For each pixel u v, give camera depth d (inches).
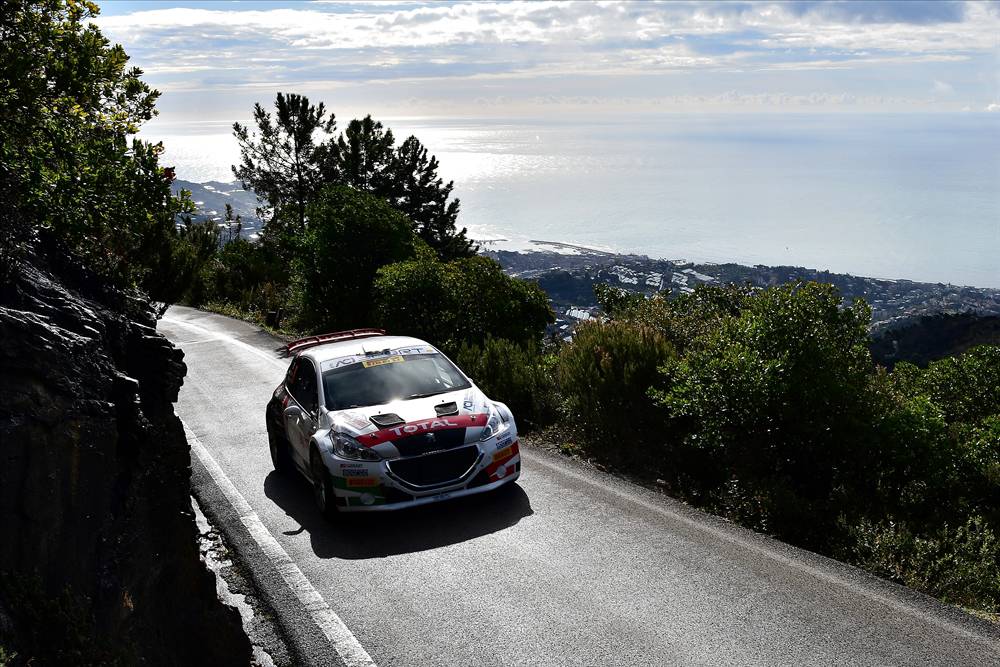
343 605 235.6
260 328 974.4
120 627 144.7
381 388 330.0
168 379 197.5
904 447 320.8
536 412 454.3
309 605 236.5
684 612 217.9
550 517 295.9
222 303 1300.4
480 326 684.7
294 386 368.2
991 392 434.3
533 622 217.5
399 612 228.7
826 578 236.2
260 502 335.0
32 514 129.7
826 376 330.6
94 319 174.2
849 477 323.0
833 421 331.9
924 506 307.0
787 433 340.5
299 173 1733.5
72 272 199.5
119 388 165.8
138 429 166.9
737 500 311.0
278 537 293.3
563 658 198.4
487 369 513.7
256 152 1722.4
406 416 305.6
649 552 259.9
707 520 288.8
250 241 1692.9
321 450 300.2
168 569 179.5
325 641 214.8
